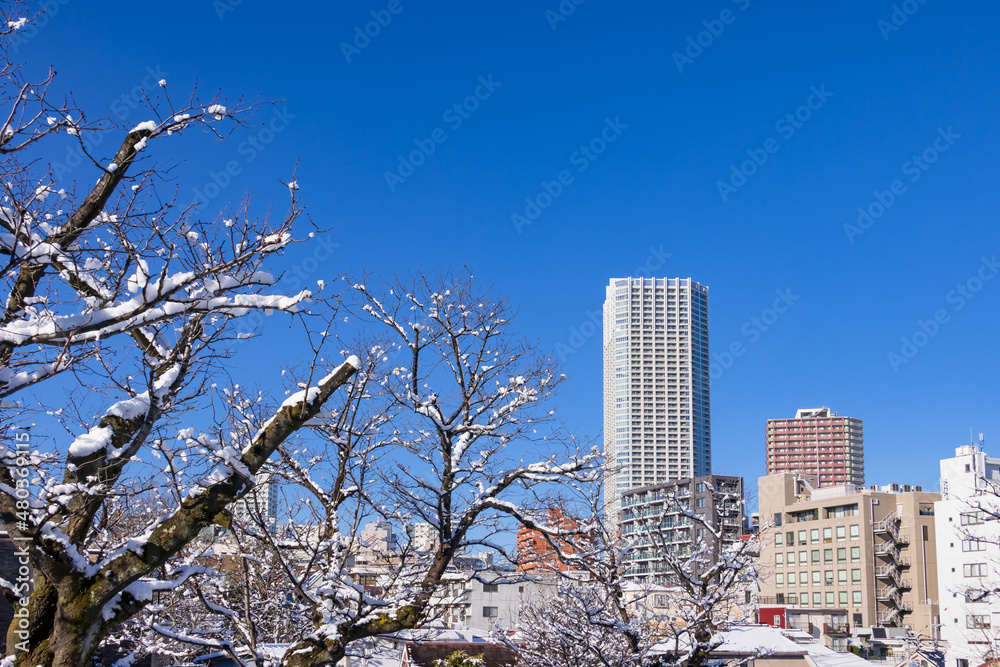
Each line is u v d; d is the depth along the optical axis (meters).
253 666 13.57
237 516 14.80
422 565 15.88
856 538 95.94
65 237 9.78
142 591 9.75
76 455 9.45
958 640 73.81
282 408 10.59
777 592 104.62
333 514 14.35
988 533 69.12
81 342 8.91
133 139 9.88
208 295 9.36
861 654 82.56
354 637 12.84
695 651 18.78
